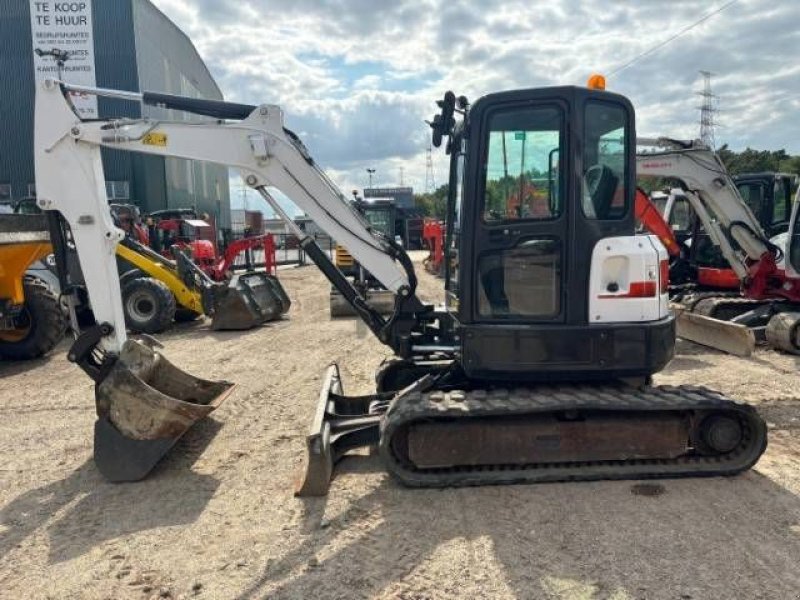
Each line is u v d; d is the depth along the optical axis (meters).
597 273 4.48
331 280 5.45
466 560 3.46
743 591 3.11
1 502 4.43
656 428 4.41
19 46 28.66
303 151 5.04
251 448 5.31
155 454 4.70
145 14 30.75
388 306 12.44
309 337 10.55
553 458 4.41
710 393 4.53
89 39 21.95
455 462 4.39
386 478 4.58
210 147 4.95
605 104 4.49
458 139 5.12
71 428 6.01
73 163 4.90
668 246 9.77
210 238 20.31
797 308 9.13
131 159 28.97
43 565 3.59
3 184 29.17
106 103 24.75
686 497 4.14
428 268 22.08
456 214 5.20
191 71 42.94
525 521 3.87
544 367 4.48
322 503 4.22
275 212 5.28
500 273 4.59
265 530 3.89
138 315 11.02
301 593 3.23
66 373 8.31
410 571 3.38
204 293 11.28
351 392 6.99
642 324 4.49
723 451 4.49
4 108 28.83
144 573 3.47
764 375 7.27
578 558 3.44
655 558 3.42
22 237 8.24
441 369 5.30
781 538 3.61
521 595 3.14
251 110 5.09
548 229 4.49
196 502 4.33
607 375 4.52
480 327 4.51
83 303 9.43
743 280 9.21
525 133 4.50
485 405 4.31
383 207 17.31
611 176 4.52
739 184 11.40
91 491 4.57
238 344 10.06
